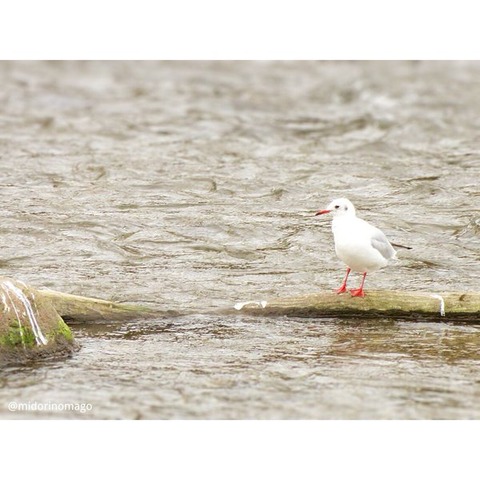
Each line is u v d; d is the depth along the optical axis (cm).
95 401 1071
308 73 3819
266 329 1312
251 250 1672
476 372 1150
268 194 2012
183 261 1614
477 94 3216
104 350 1227
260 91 3384
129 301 1420
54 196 1972
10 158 2298
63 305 1324
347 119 2834
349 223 1307
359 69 3859
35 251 1647
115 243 1694
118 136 2575
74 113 2917
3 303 1177
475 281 1523
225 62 4138
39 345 1188
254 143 2508
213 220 1819
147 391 1098
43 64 3962
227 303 1409
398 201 1955
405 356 1204
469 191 2023
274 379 1132
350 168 2228
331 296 1348
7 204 1903
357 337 1276
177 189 2041
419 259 1628
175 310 1361
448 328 1307
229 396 1084
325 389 1101
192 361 1191
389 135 2589
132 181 2102
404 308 1330
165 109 3002
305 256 1641
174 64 4053
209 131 2653
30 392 1092
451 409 1049
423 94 3228
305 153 2388
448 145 2470
